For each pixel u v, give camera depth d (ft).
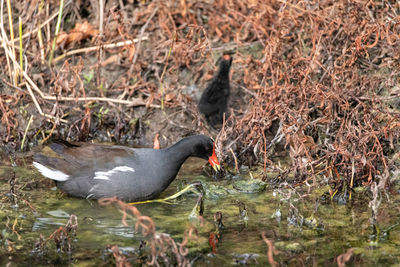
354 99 37.06
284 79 40.73
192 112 40.68
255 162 36.58
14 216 28.89
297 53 41.27
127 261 24.45
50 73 44.42
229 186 33.55
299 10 43.75
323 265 24.34
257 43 45.39
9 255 25.02
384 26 39.29
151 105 42.16
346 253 23.31
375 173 32.60
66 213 29.48
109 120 41.93
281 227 27.89
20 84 42.73
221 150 35.22
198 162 37.37
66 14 48.26
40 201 30.91
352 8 40.57
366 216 29.14
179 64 44.21
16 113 41.55
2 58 44.60
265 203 31.04
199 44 40.81
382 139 35.58
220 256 25.04
